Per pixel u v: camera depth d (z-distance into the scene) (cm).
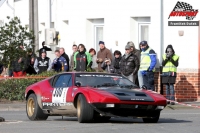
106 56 7369
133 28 7644
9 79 7219
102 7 7912
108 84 4697
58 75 4900
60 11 8688
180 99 7194
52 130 3991
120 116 4378
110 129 4009
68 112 4653
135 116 4428
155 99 4444
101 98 4294
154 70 6950
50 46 8888
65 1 8519
